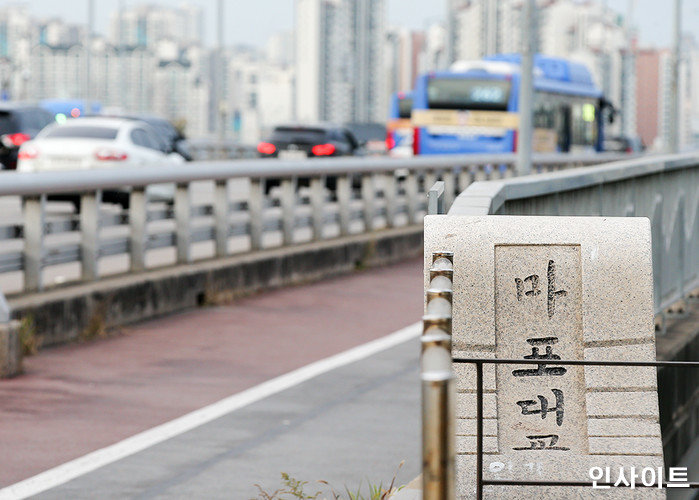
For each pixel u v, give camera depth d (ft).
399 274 76.23
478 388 18.22
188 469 29.78
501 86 152.76
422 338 12.51
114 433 33.45
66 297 48.19
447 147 154.20
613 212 38.06
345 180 79.77
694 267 49.11
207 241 63.77
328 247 73.77
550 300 20.71
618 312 20.52
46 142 100.22
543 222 20.90
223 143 255.70
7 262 47.50
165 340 49.29
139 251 56.34
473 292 20.68
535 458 20.27
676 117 159.74
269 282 66.49
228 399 38.06
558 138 166.91
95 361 44.27
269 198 70.64
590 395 20.40
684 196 47.50
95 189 52.01
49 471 29.50
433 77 154.81
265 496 26.07
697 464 42.68
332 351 47.60
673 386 39.19
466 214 21.89
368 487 28.35
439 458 11.14
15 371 41.22
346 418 35.65
